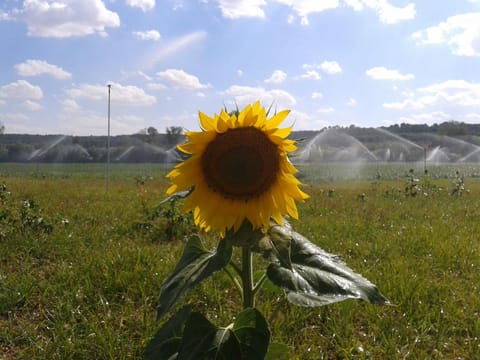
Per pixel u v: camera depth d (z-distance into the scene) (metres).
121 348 1.48
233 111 0.86
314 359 1.41
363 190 7.52
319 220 3.83
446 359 1.48
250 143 0.83
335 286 0.80
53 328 1.61
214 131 0.84
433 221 3.97
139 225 3.41
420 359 1.43
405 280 2.06
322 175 13.54
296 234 0.92
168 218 3.29
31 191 6.43
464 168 20.83
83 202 5.02
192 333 0.87
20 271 2.29
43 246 2.71
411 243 2.93
